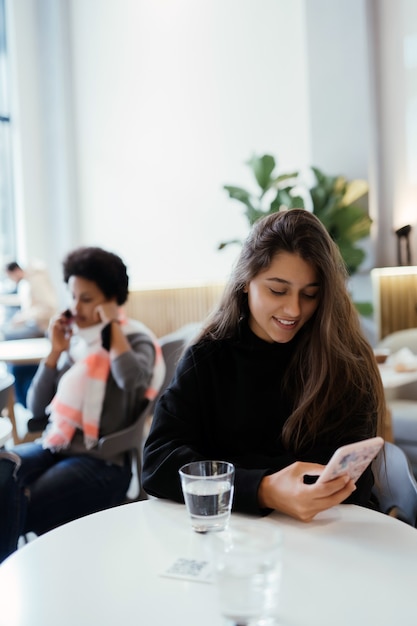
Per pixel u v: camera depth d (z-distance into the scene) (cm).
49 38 806
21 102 798
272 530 89
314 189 555
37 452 234
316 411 145
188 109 723
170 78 733
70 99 808
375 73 583
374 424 149
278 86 658
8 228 812
